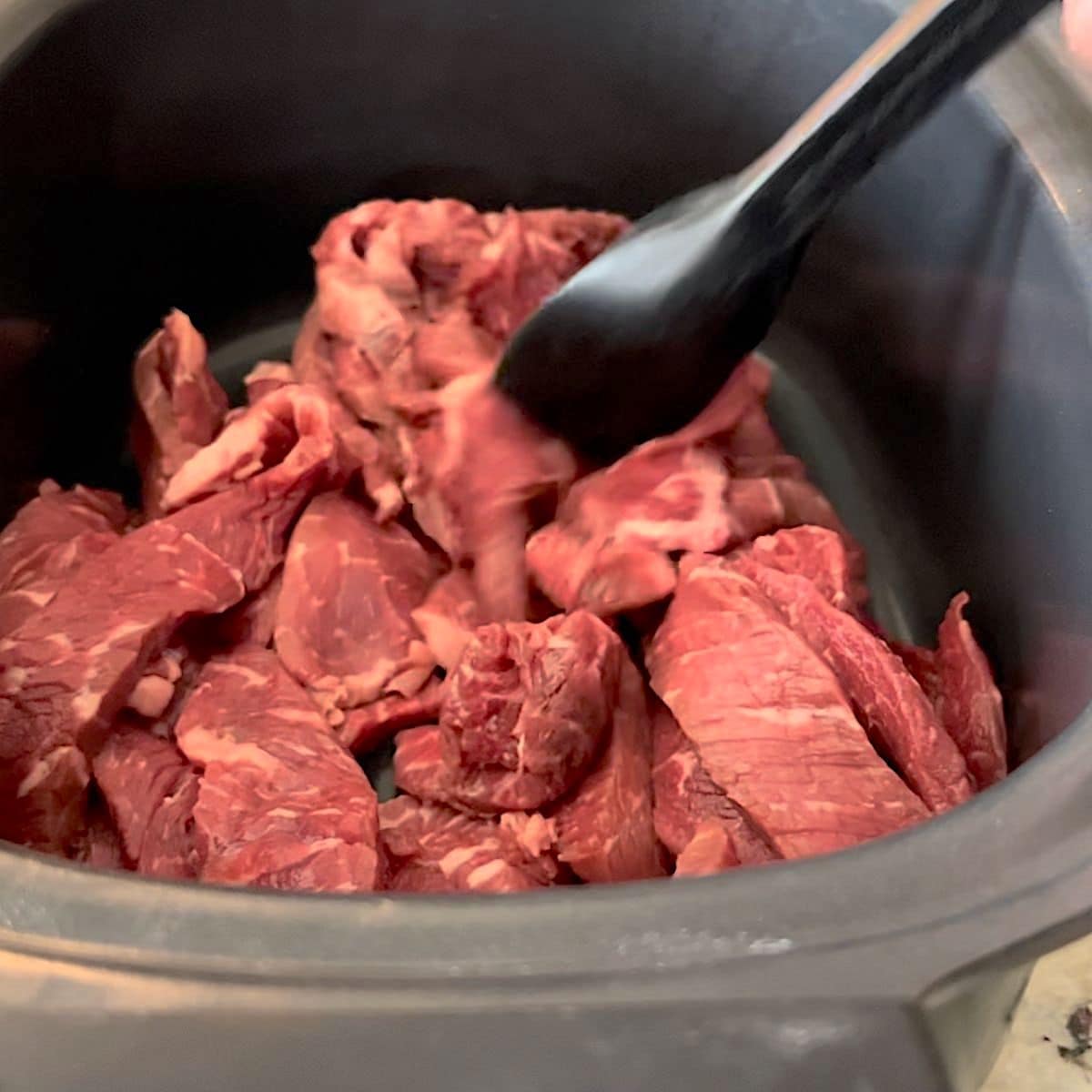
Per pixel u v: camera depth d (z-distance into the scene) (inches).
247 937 6.3
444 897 6.5
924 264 12.9
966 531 12.6
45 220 12.5
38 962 6.2
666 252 11.3
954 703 11.4
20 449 12.7
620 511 12.3
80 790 10.5
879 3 12.3
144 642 11.0
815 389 15.4
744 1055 5.9
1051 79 11.4
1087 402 10.2
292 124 14.6
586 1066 5.9
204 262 15.1
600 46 14.3
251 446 12.4
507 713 10.6
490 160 15.6
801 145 10.2
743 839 10.3
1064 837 6.8
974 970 6.2
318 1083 5.9
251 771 10.6
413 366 13.5
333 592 12.2
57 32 11.9
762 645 10.7
